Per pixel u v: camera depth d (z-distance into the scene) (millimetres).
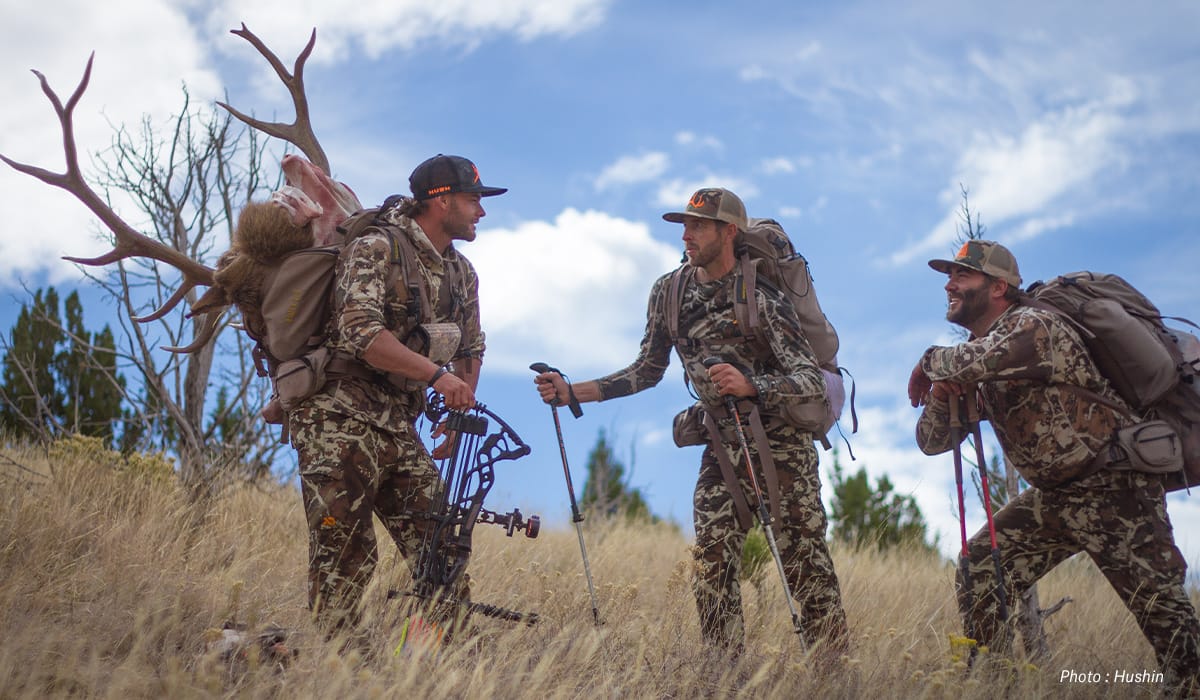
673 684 3936
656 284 5043
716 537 4582
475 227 4359
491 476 4105
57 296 11195
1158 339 4418
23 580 4059
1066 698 4277
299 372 3904
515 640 3986
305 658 3514
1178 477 4441
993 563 4656
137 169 8031
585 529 9078
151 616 3770
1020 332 4441
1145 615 4371
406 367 3895
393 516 4219
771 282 4746
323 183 4285
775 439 4609
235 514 6355
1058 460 4426
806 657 3980
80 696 3232
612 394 4949
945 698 3826
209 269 4715
